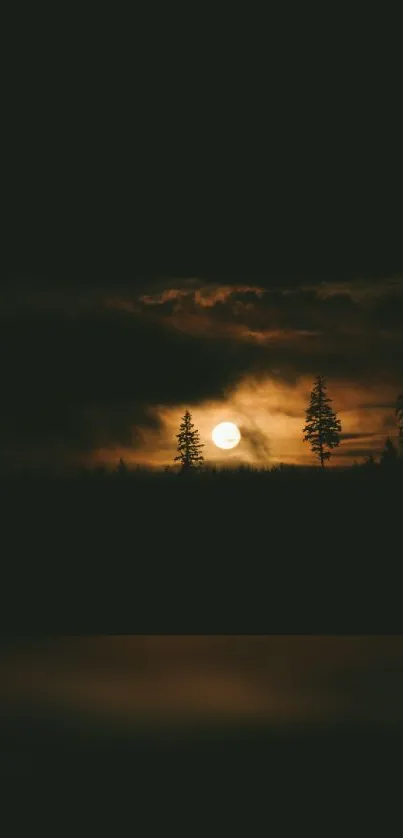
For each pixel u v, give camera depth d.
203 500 46.00
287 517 43.28
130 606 32.66
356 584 35.12
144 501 46.03
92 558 39.38
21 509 45.12
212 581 36.22
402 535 40.59
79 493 47.03
